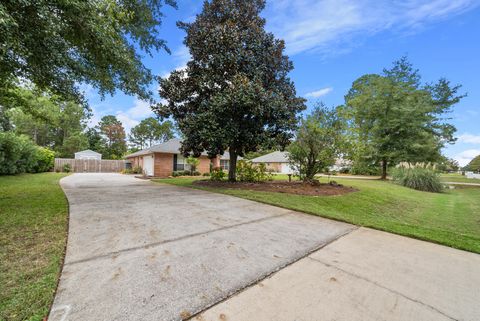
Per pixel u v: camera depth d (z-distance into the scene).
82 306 1.70
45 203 5.35
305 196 7.29
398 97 17.83
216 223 4.09
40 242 2.97
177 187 9.24
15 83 7.32
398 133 18.11
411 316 1.72
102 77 5.82
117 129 44.94
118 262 2.45
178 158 19.00
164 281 2.10
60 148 33.47
